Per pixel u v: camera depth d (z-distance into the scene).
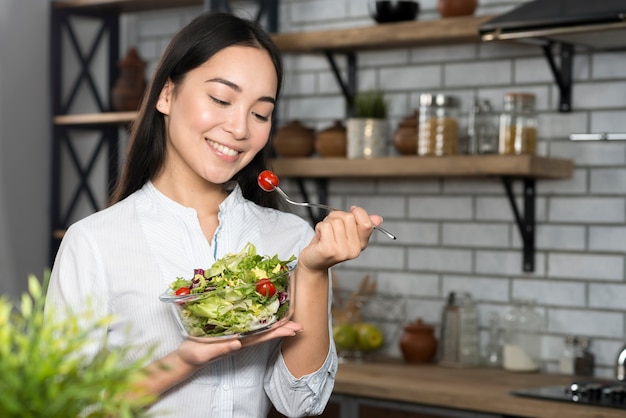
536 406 2.93
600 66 3.54
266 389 1.95
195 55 1.83
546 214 3.65
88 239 1.87
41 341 1.05
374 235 4.06
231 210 1.99
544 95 3.66
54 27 4.57
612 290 3.51
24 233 4.59
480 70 3.81
